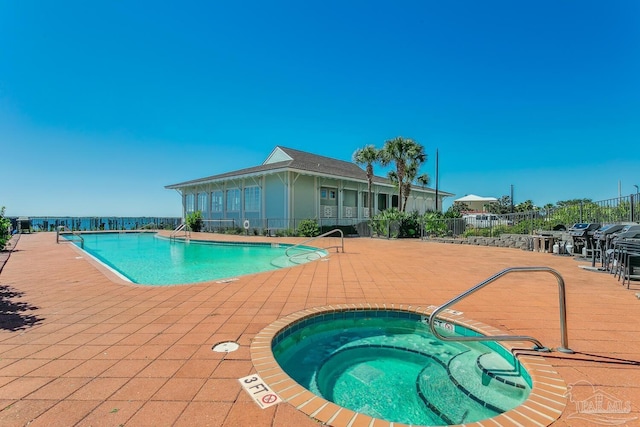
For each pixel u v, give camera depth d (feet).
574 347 9.91
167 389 7.48
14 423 6.12
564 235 36.52
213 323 12.40
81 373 8.31
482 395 8.82
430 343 12.55
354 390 9.27
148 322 12.55
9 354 9.53
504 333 11.14
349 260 31.24
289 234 65.00
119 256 44.70
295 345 12.56
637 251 18.79
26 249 40.98
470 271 24.64
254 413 6.49
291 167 62.95
